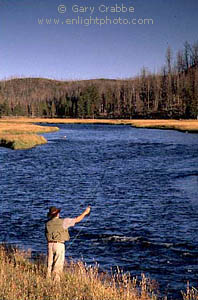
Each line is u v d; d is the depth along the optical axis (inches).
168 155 1571.1
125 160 1425.9
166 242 514.6
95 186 922.1
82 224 602.5
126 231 564.7
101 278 373.1
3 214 663.8
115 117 5974.4
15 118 6850.4
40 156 1577.3
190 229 570.9
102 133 3102.9
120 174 1102.4
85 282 301.9
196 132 3051.2
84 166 1274.6
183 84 5359.3
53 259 311.0
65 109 6943.9
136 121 4805.6
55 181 993.5
